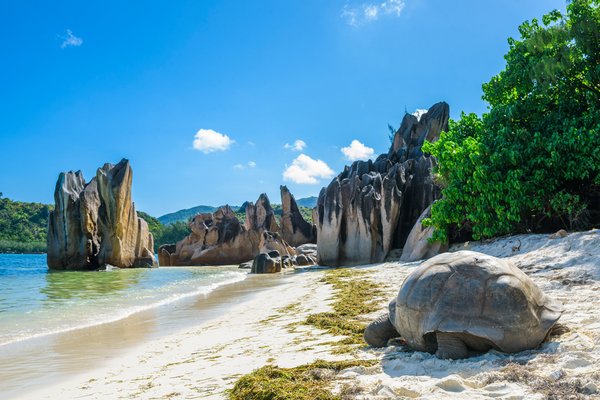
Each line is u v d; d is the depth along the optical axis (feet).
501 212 61.16
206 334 31.71
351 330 27.09
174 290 63.93
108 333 33.68
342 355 21.09
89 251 123.85
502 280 18.75
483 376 15.03
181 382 19.60
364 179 102.22
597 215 59.26
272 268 98.78
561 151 56.80
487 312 18.06
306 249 135.95
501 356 17.57
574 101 60.18
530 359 16.69
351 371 17.63
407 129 132.98
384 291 42.70
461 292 18.78
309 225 161.48
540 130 60.85
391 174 96.43
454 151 67.56
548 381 13.94
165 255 157.99
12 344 30.27
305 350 23.04
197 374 20.67
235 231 151.64
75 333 33.83
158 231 321.11
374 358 19.85
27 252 332.60
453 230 73.56
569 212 56.54
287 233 159.74
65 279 85.87
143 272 108.58
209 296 55.93
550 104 64.08
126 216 126.41
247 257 150.41
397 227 92.84
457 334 18.03
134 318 40.32
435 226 70.64
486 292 18.51
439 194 89.81
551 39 61.31
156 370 22.49
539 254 43.42
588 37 57.88
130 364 24.56
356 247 93.04
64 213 122.83
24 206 391.04
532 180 58.95
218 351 25.44
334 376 17.25
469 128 75.15
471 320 18.01
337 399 14.37
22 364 25.29
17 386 21.42
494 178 60.80
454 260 20.34
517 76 64.44
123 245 125.90
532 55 64.80
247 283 72.64
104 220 124.57
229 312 42.14
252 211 160.56
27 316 41.63
